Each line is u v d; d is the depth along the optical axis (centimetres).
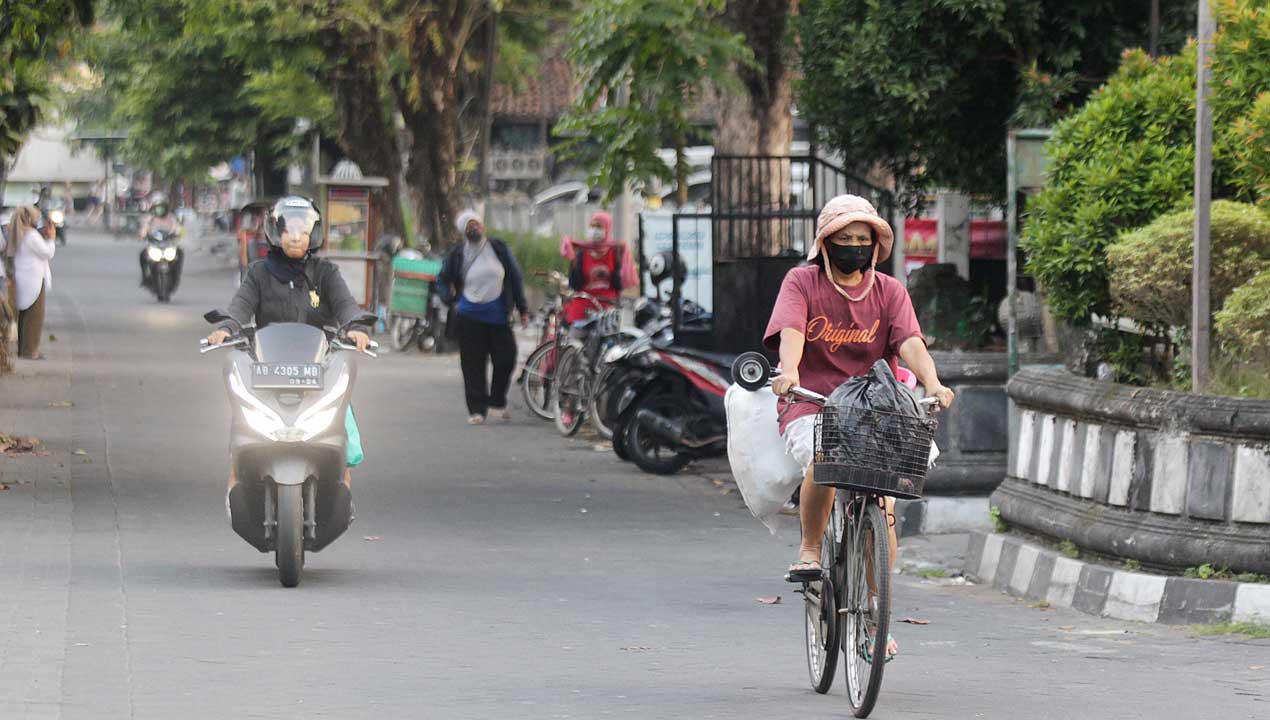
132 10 7412
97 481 3756
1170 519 2644
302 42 9181
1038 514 2916
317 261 2805
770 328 2006
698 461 4603
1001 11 3672
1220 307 2809
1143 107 3031
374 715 1888
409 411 5553
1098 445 2778
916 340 2002
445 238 8481
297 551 2641
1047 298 3083
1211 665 2289
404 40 7975
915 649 2411
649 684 2112
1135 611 2630
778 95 4978
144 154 12850
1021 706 2016
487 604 2644
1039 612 2738
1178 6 3838
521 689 2052
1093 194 2981
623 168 4562
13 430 4469
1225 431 2584
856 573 1952
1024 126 3744
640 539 3400
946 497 3538
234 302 2744
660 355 4316
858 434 1839
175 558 2917
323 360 2683
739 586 2906
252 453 2628
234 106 12312
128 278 13375
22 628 2256
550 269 9869
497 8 8219
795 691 2091
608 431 4922
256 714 1872
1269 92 2727
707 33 4491
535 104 14938
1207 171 2716
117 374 6097
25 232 6406
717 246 4309
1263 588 2541
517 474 4275
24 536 3016
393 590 2723
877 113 3938
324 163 12344
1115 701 2052
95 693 1928
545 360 5438
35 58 4281
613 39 4441
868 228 2002
